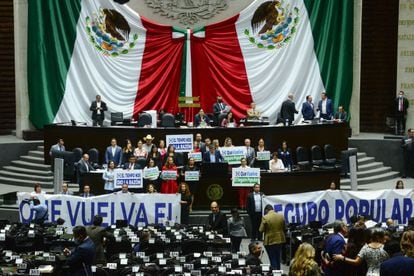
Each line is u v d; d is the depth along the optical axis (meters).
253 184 28.12
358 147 35.56
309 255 14.88
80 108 35.34
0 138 36.25
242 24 35.88
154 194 26.25
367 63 38.62
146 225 24.81
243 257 20.23
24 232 22.47
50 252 20.72
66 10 35.22
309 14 35.88
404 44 36.97
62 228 23.34
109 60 35.53
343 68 36.06
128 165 29.09
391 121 37.81
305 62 35.84
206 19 35.81
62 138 32.53
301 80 35.84
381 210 26.55
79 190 28.92
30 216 25.75
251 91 35.69
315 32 35.88
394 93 38.34
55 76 35.25
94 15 35.44
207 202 29.28
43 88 35.25
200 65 35.78
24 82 35.84
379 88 38.56
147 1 35.72
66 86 35.25
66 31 35.25
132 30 35.66
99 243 20.61
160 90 35.69
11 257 19.78
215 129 31.64
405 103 36.62
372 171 34.03
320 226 24.77
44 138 32.81
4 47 37.81
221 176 28.88
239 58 35.78
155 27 35.66
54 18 35.16
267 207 23.48
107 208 26.08
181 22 35.81
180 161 30.03
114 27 35.69
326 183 29.62
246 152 29.89
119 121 33.69
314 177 29.48
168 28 35.66
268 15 35.94
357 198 26.44
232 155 29.69
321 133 32.75
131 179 27.86
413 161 34.56
